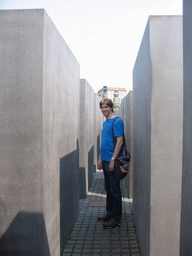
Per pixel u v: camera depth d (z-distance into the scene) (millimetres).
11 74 2229
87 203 5090
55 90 2658
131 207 4785
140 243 3043
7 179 2260
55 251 2727
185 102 1327
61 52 2916
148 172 2371
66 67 3213
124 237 3484
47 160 2393
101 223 4000
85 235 3564
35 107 2227
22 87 2227
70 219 3617
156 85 2203
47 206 2402
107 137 3762
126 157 3623
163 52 2191
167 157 2213
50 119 2482
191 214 1198
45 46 2270
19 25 2205
